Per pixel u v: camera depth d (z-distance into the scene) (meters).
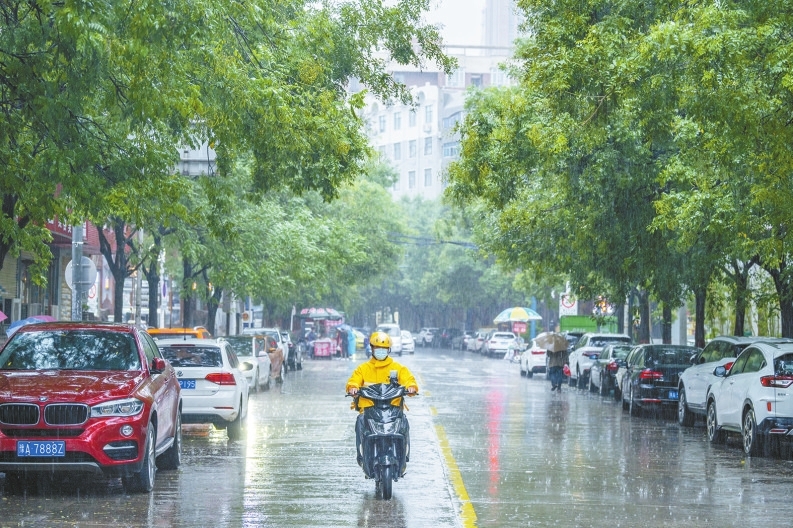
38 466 13.34
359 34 23.78
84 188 16.69
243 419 22.36
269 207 42.59
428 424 25.33
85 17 13.64
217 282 41.25
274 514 12.54
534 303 106.31
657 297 33.97
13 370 14.65
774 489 15.09
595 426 25.61
